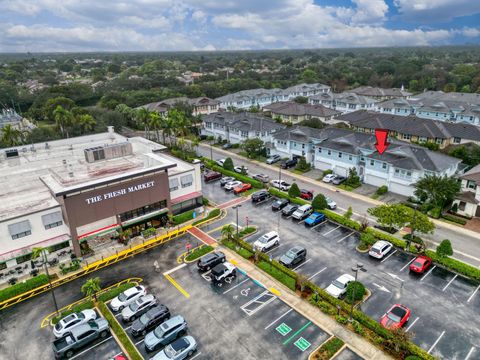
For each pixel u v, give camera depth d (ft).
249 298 126.93
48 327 116.88
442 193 176.86
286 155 281.54
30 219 144.46
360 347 104.17
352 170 230.27
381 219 160.25
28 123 415.64
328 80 642.22
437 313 117.50
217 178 249.75
